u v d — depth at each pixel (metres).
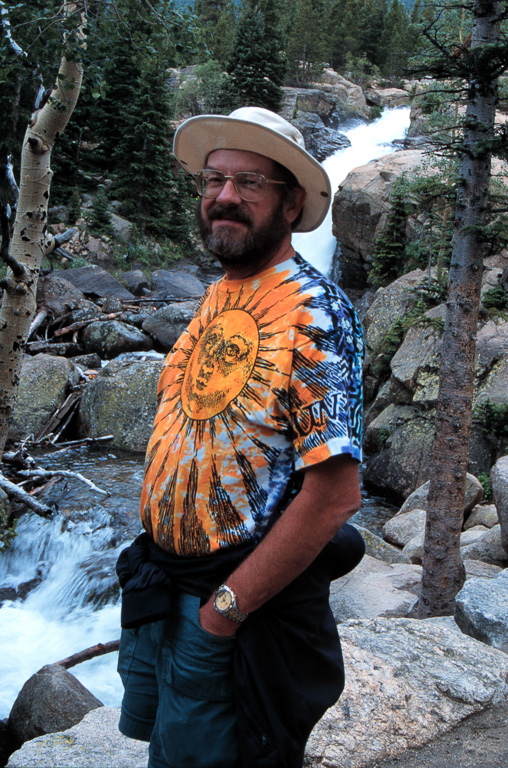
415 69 6.27
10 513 9.05
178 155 1.76
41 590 8.05
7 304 6.64
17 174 27.00
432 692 2.80
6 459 10.84
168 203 37.19
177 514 1.52
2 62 6.18
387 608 6.43
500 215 6.25
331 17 74.94
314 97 49.84
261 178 1.55
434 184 6.84
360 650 3.02
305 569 1.44
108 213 32.72
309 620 1.47
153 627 1.57
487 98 6.16
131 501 9.54
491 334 13.73
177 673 1.50
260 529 1.44
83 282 24.78
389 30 69.38
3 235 6.09
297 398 1.40
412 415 13.62
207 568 1.47
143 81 35.06
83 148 39.34
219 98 45.56
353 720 2.56
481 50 5.71
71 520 8.82
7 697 5.90
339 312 1.44
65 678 4.71
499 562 8.23
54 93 6.67
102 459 12.21
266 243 1.56
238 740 1.46
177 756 1.51
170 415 1.65
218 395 1.50
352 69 62.84
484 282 16.20
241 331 1.52
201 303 1.77
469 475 11.17
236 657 1.42
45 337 19.66
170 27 6.58
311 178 1.57
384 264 23.14
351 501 1.38
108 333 18.94
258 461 1.45
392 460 12.98
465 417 6.41
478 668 3.01
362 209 25.81
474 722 2.71
